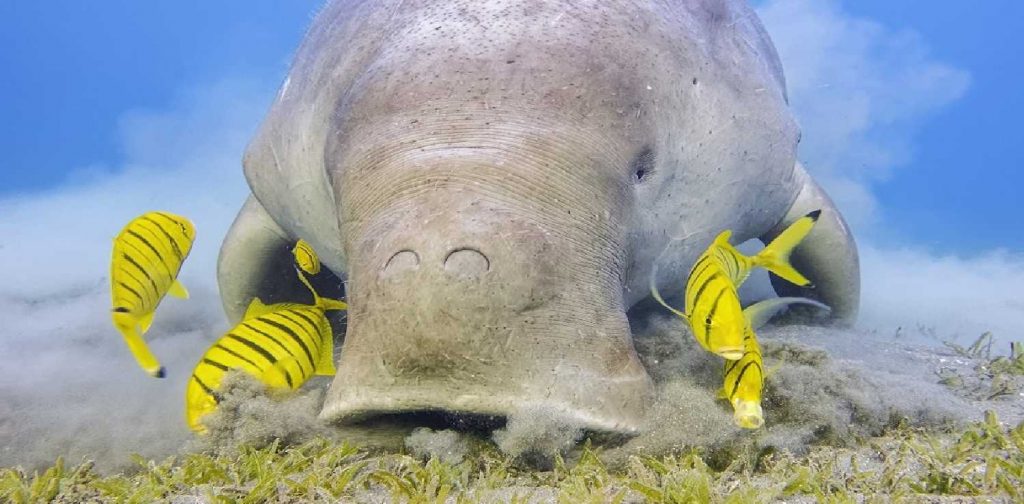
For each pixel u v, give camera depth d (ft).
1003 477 2.30
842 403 2.82
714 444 2.53
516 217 2.42
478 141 2.56
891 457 2.54
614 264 2.66
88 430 3.30
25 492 2.56
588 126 2.67
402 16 3.02
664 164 2.99
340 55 3.19
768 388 2.82
